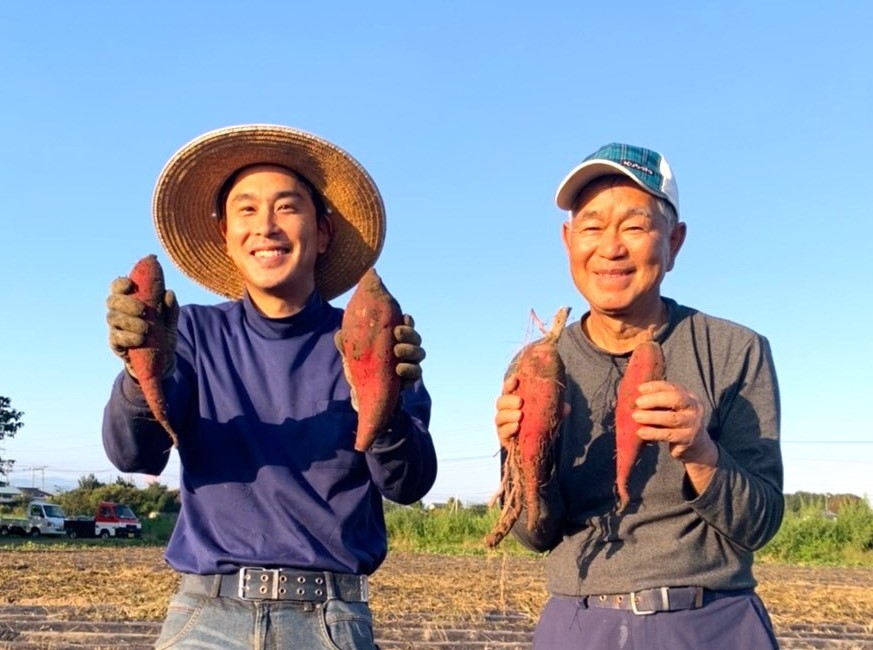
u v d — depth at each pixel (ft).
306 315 4.37
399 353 3.61
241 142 4.33
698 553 3.80
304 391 4.23
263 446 4.11
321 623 3.92
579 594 3.95
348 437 4.18
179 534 4.20
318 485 4.10
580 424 4.11
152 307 3.51
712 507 3.60
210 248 4.83
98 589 16.42
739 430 3.93
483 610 14.17
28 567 22.11
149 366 3.49
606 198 3.97
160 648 3.95
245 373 4.26
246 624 3.86
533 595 16.66
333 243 4.84
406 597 16.03
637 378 3.65
